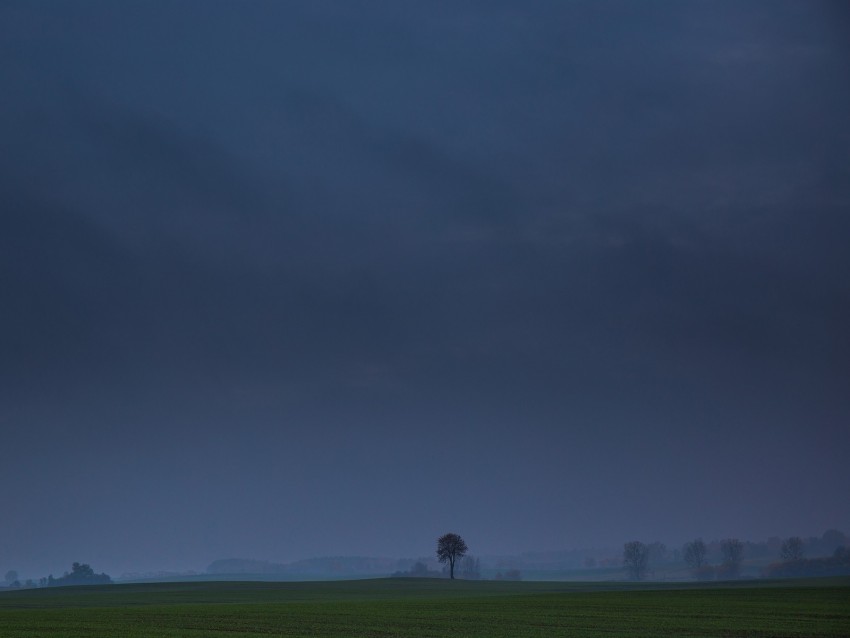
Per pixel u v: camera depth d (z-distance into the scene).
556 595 87.50
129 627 50.09
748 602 66.75
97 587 134.75
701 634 43.78
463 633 45.91
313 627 50.12
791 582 113.88
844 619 51.38
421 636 44.34
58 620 56.00
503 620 54.34
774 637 42.22
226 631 47.41
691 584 127.75
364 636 44.38
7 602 86.62
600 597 80.31
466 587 126.69
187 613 62.53
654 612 58.75
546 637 43.22
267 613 62.03
